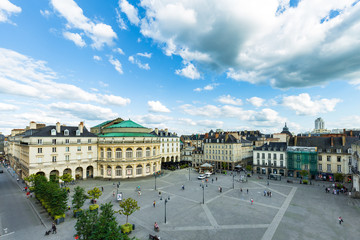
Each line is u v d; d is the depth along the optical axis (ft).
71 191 161.68
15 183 196.95
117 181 202.08
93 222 74.49
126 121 262.26
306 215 111.04
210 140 308.60
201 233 89.97
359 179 144.56
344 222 101.60
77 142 205.16
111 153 215.92
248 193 157.79
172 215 111.14
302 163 223.71
